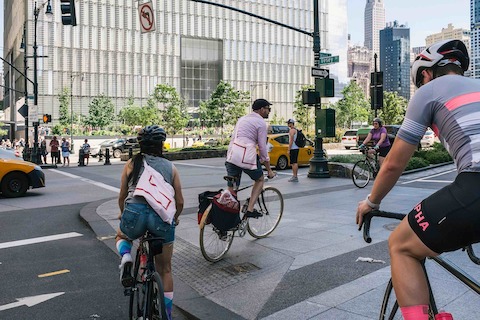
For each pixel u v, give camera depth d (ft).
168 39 289.12
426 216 6.35
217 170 68.59
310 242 20.81
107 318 13.50
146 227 11.31
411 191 37.96
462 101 6.53
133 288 11.42
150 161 11.94
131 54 277.03
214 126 250.57
